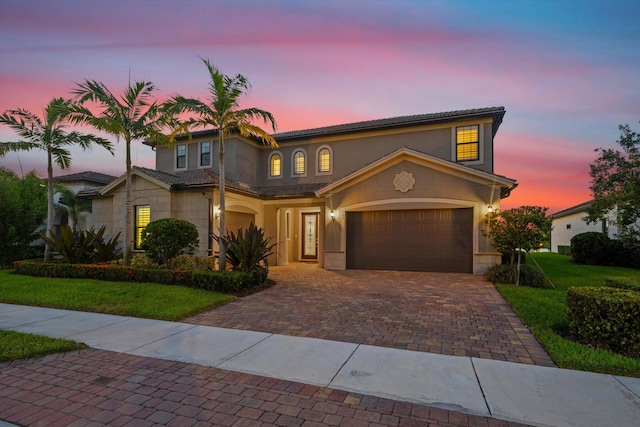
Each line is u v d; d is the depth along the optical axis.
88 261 13.25
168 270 10.51
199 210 14.50
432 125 16.16
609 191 9.82
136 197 15.39
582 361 4.49
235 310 7.75
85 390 3.84
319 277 12.83
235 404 3.50
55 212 22.66
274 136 19.16
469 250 13.55
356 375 4.20
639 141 9.31
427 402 3.51
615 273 13.59
